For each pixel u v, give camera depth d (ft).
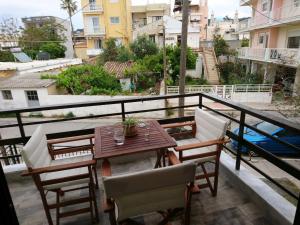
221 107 32.40
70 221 6.61
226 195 7.40
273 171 14.37
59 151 7.34
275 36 36.35
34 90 36.60
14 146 11.71
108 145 6.37
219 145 6.68
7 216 3.01
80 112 36.86
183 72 19.22
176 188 4.58
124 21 67.00
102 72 40.06
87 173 6.16
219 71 47.52
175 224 6.22
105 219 6.64
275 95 34.60
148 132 7.19
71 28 82.53
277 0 33.12
